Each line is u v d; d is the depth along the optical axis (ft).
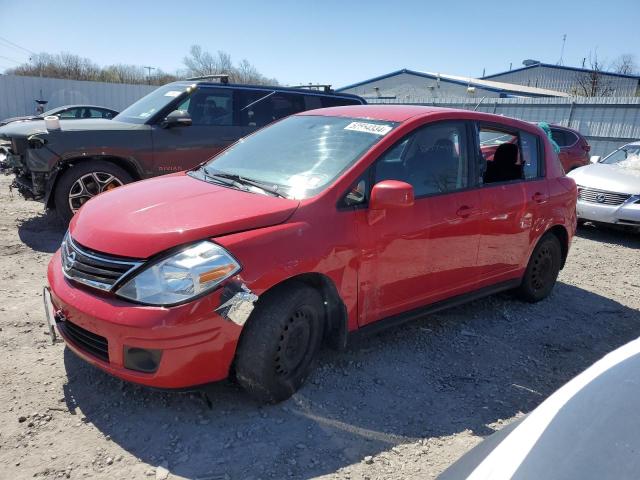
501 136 14.65
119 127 21.01
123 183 21.03
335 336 10.97
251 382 9.52
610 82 128.67
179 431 9.14
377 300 11.27
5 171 22.95
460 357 12.69
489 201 13.52
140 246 8.89
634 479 4.21
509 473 4.45
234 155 13.33
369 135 11.85
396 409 10.27
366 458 8.75
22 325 12.66
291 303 9.56
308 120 13.74
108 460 8.38
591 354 13.51
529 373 12.23
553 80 146.41
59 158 19.72
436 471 8.61
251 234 9.26
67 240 10.41
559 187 16.14
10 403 9.62
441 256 12.41
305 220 9.93
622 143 64.34
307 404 10.12
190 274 8.60
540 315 15.80
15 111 77.77
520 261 15.15
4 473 7.97
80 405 9.71
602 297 17.98
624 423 4.79
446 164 12.84
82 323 9.05
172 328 8.41
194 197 10.41
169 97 22.59
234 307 8.80
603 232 29.25
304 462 8.59
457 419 10.13
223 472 8.25
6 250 18.52
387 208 10.48
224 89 23.53
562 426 4.86
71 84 80.84
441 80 109.40
